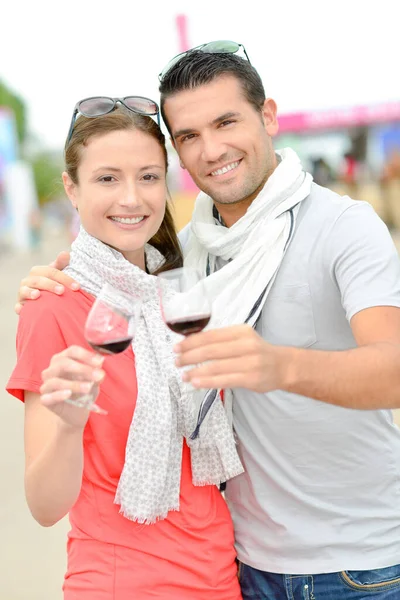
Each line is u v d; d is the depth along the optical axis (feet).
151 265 8.61
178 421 7.47
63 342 7.28
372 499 7.70
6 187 89.10
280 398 7.55
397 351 6.27
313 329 7.72
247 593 7.89
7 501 15.26
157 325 7.65
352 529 7.59
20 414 21.08
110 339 6.31
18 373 7.13
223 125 8.06
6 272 64.85
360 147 57.93
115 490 7.20
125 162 7.52
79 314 7.37
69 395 5.82
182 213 46.83
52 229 139.13
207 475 7.48
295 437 7.59
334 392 6.03
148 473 7.10
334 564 7.48
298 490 7.64
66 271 7.73
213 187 8.25
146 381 7.29
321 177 58.54
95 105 7.59
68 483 6.53
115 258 7.68
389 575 7.50
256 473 7.75
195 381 5.64
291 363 5.91
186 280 6.46
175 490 7.27
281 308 7.75
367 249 7.30
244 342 5.68
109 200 7.58
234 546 7.93
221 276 7.85
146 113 7.67
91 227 7.74
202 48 8.20
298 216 7.89
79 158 7.65
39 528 14.33
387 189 58.29
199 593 7.18
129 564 7.02
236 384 5.66
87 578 7.04
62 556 13.16
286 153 8.46
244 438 7.78
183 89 8.02
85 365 5.89
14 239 89.51
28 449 7.00
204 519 7.43
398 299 7.05
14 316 39.11
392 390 6.16
